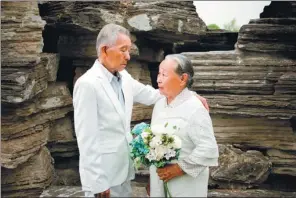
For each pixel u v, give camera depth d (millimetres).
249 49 4938
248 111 4836
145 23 5145
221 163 4656
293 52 4953
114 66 3117
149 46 5805
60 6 5199
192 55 5059
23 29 4582
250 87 4871
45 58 4738
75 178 5117
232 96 4898
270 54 4953
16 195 4363
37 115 4668
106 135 3094
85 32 5160
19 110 4305
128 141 3172
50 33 5605
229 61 4957
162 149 2807
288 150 4820
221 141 4965
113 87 3195
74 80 5441
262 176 4645
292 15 5527
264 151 4969
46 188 4453
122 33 3094
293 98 4738
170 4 5328
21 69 4238
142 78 5730
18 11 4562
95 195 3074
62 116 5137
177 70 2939
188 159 2887
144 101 3496
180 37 5578
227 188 4621
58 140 5176
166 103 3080
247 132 4922
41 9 5383
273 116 4781
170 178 2943
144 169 4762
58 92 5055
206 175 3074
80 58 5410
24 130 4402
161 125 2891
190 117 2896
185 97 2992
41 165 4484
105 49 3111
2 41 4480
